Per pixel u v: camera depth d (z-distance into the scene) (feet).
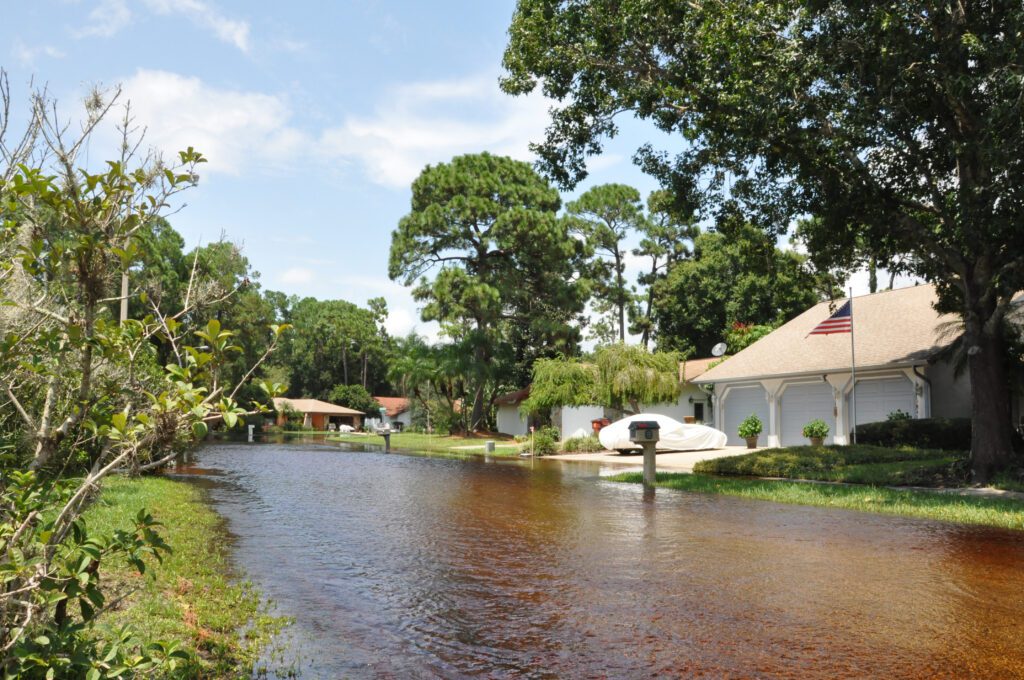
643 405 119.65
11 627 10.53
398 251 180.86
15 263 13.42
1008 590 22.07
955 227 48.47
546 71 58.18
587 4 54.90
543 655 16.15
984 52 43.32
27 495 10.41
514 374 196.34
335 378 334.44
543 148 62.75
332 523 35.68
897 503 42.11
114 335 11.46
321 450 116.37
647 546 29.48
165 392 10.73
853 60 48.73
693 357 194.08
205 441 144.56
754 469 63.21
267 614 19.22
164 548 11.32
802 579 23.53
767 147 53.26
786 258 72.79
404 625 18.42
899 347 81.51
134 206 11.75
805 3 47.11
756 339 135.23
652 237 199.21
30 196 11.28
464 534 32.55
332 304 348.59
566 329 184.75
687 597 21.22
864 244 62.54
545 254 178.50
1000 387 52.54
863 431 76.38
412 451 120.67
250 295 194.08
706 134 57.57
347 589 22.15
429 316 181.06
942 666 15.47
